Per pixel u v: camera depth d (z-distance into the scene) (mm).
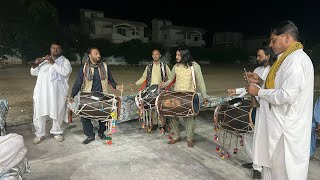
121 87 4941
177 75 4699
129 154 4379
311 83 2352
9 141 2676
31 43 26281
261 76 3736
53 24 28656
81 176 3643
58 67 4609
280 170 2475
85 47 30094
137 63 31750
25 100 8797
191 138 4715
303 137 2379
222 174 3760
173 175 3709
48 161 4074
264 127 2572
